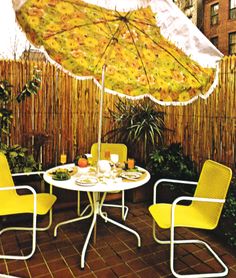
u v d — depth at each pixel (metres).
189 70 2.29
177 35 2.07
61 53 2.09
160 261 2.50
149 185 4.04
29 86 3.32
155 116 3.99
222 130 3.20
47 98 3.87
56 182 2.39
